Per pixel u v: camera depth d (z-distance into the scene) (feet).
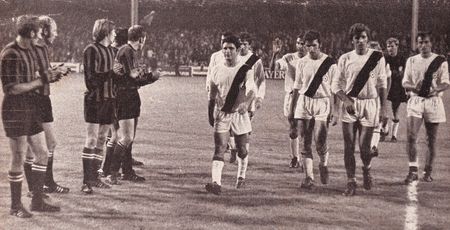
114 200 21.42
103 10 135.33
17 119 18.67
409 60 25.49
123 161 24.91
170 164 28.84
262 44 126.11
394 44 36.94
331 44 121.90
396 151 33.68
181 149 33.42
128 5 137.90
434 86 25.05
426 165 25.52
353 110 22.58
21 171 19.11
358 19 133.59
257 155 31.89
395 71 36.88
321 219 19.08
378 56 22.97
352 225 18.39
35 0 105.40
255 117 51.49
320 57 23.70
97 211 19.80
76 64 124.88
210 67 27.63
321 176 24.27
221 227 17.98
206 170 27.40
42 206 19.69
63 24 130.41
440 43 119.44
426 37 24.95
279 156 31.63
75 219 18.75
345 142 23.03
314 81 23.44
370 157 23.48
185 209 20.18
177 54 123.95
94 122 22.50
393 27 131.54
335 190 23.61
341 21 134.62
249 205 20.88
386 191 23.48
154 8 139.85
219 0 138.41
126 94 24.07
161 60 124.57
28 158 21.13
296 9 136.56
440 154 32.45
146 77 24.71
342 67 23.21
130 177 25.03
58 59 126.21
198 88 87.15
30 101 19.03
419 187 24.21
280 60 29.01
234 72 22.40
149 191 23.02
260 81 27.35
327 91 23.59
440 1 125.39
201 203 21.11
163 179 25.36
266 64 120.26
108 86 22.71
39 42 20.18
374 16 132.77
